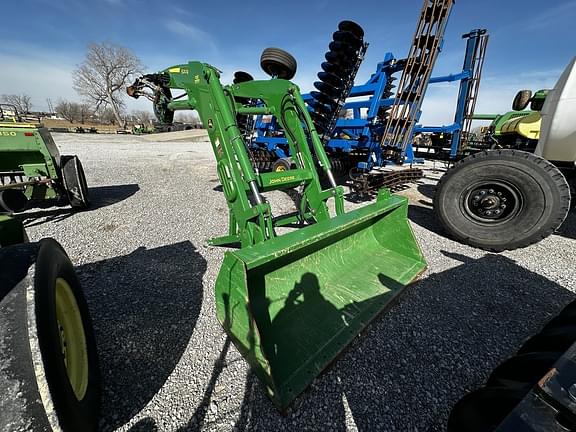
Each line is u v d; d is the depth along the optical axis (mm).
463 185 3117
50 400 843
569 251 3086
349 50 4547
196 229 3703
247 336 1409
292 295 1885
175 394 1437
